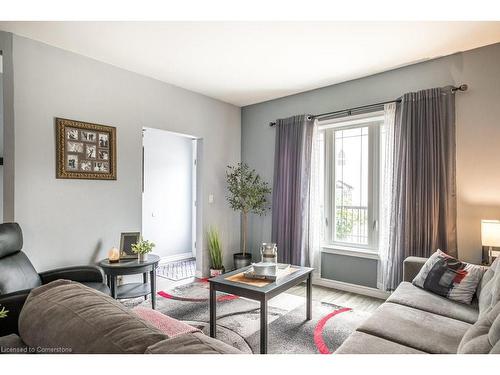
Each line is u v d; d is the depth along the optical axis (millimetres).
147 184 5004
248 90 4137
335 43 2775
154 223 5109
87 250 3062
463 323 1831
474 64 2893
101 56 3072
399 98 3303
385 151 3361
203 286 3893
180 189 5539
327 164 4066
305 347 2334
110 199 3256
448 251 2928
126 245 3189
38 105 2732
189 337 883
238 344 2377
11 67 2578
